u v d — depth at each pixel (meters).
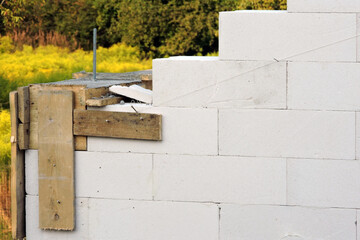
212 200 6.26
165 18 26.66
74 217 6.49
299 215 6.14
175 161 6.29
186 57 6.52
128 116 6.29
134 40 27.06
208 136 6.22
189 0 26.44
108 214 6.45
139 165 6.36
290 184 6.12
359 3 5.88
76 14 28.47
